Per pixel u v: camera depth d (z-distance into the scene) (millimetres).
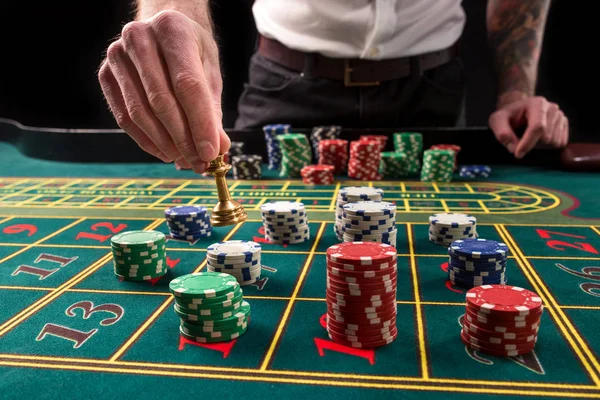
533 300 340
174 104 372
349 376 312
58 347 352
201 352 341
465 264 429
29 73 1501
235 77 1424
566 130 873
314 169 812
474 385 301
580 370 315
